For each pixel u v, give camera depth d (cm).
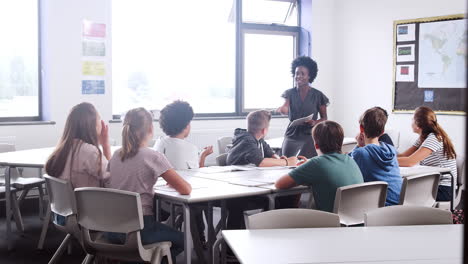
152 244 281
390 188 339
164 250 278
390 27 738
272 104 821
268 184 333
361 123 356
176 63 745
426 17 691
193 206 362
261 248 197
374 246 201
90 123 316
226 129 751
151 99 731
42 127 616
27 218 527
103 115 656
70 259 401
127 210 266
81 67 636
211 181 344
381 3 749
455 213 324
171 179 296
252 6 795
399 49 727
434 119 430
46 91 629
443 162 420
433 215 248
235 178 355
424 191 351
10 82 623
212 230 370
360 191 306
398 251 194
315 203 313
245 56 794
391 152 344
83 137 315
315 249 196
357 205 308
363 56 779
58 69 623
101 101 653
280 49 819
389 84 744
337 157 315
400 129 734
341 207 303
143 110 303
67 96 630
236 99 794
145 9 716
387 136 456
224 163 450
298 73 528
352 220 308
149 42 722
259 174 372
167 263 288
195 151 392
